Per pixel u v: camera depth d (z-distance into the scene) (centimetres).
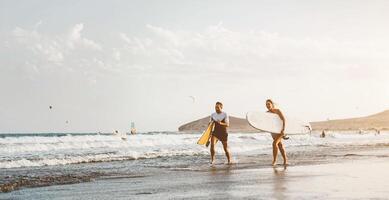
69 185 906
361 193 695
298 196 669
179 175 1082
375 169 1131
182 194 735
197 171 1185
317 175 990
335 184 815
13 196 757
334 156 1753
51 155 2114
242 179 941
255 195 692
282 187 783
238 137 5488
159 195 731
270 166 1306
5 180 985
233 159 1661
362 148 2534
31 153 2314
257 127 1310
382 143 3297
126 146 3294
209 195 712
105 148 2962
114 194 761
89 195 757
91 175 1107
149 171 1212
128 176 1076
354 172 1053
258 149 2495
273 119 1338
